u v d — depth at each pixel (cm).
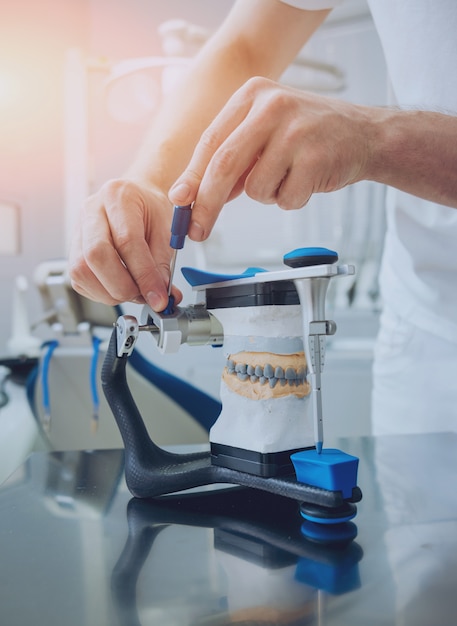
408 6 69
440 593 30
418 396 83
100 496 48
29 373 112
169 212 59
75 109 138
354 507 40
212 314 49
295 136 44
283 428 44
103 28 209
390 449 62
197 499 47
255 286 44
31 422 91
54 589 31
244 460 44
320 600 29
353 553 35
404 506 44
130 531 40
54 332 107
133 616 28
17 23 182
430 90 70
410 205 76
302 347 45
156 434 100
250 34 76
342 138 46
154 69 131
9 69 178
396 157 50
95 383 97
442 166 51
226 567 33
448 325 78
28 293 180
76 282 55
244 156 44
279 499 46
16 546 37
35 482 52
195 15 205
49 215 193
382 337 90
